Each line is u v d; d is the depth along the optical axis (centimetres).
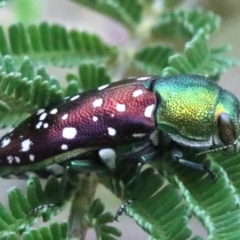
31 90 6
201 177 5
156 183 5
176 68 6
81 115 5
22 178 5
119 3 7
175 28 7
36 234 5
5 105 6
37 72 6
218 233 5
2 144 5
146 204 5
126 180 5
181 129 5
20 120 6
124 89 5
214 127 5
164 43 7
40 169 5
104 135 5
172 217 5
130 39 7
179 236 5
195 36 6
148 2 7
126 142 5
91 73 6
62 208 5
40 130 5
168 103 5
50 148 5
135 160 5
